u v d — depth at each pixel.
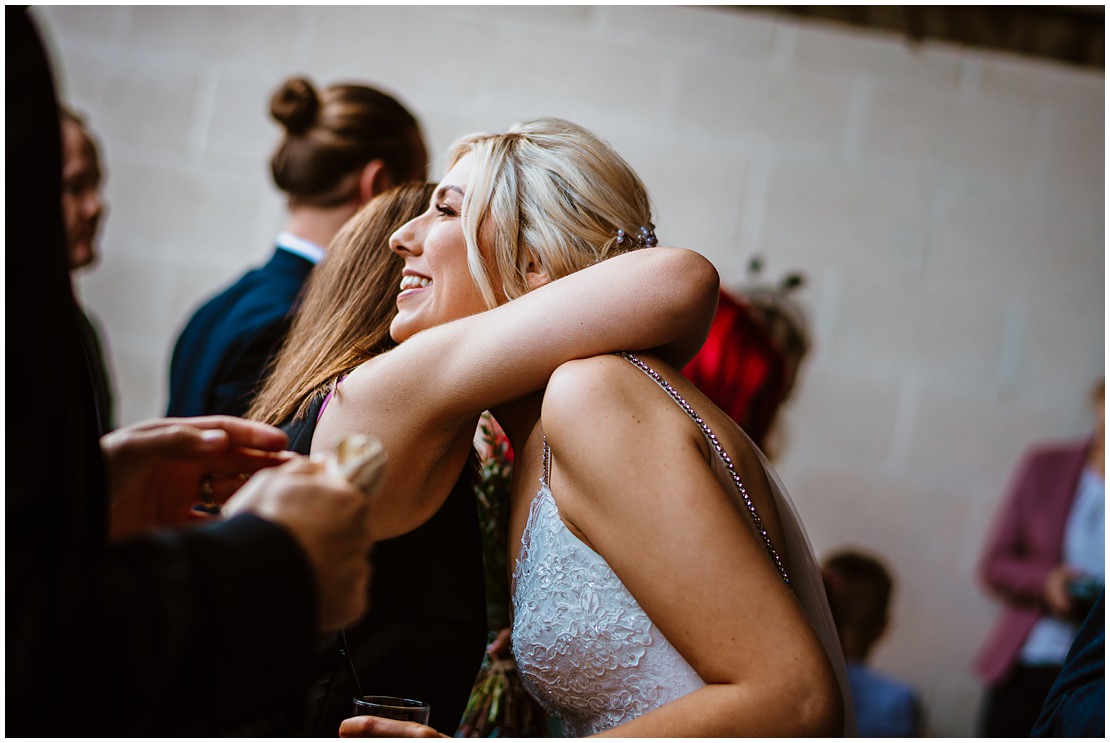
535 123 1.62
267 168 4.12
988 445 4.33
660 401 1.27
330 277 1.71
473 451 1.69
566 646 1.32
